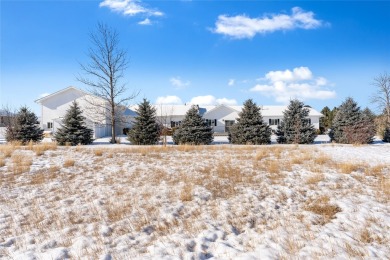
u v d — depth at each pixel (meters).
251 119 28.23
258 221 6.57
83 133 27.52
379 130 36.62
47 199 8.01
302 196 8.30
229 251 5.04
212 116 51.31
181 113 50.56
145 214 6.88
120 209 7.20
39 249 5.21
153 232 5.96
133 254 4.99
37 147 17.80
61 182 9.73
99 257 4.88
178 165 12.52
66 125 28.05
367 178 9.98
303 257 4.78
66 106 45.12
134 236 5.77
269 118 51.94
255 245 5.30
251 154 16.14
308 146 22.38
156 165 12.52
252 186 9.23
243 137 27.77
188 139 27.58
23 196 8.27
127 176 10.55
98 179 10.09
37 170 11.40
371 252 4.91
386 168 11.58
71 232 5.95
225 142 30.91
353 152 17.09
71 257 4.91
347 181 9.63
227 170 11.35
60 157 14.55
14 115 31.50
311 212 7.05
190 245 5.33
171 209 7.20
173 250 5.09
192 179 9.97
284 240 5.48
